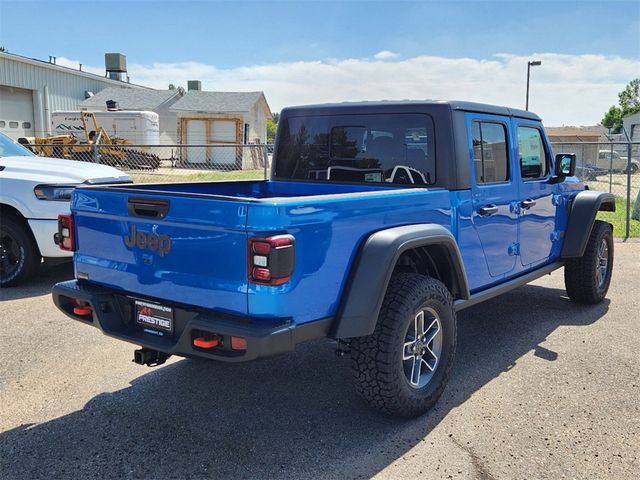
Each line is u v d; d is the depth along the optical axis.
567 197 5.74
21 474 3.00
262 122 36.09
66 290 3.62
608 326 5.44
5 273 6.64
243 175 21.75
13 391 3.97
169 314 3.24
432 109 4.12
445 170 4.07
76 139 25.11
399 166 4.33
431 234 3.56
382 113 4.40
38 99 31.59
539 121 5.23
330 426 3.51
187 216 3.03
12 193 6.36
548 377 4.24
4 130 29.89
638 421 3.57
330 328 3.19
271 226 2.81
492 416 3.64
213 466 3.08
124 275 3.42
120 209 3.38
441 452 3.22
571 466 3.09
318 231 3.02
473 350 4.82
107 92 34.47
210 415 3.65
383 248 3.23
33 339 4.97
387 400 3.37
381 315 3.34
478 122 4.33
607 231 6.06
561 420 3.59
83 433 3.42
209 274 3.00
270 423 3.55
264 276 2.80
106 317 3.49
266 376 4.25
